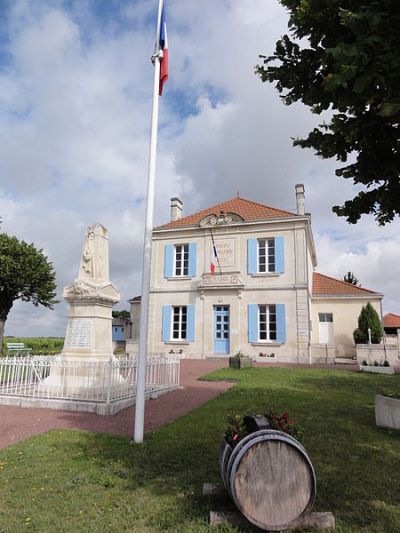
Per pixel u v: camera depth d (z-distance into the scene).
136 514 3.55
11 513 3.58
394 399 6.51
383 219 4.74
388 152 4.18
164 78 7.47
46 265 27.30
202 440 5.82
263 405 8.33
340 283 25.38
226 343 21.95
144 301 6.38
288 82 4.43
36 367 9.77
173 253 24.28
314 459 5.00
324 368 16.33
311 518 3.30
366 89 3.26
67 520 3.46
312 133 4.52
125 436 6.17
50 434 6.21
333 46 3.84
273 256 22.30
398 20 2.97
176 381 11.45
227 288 22.00
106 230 11.14
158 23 7.40
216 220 23.34
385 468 4.71
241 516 3.37
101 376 9.30
